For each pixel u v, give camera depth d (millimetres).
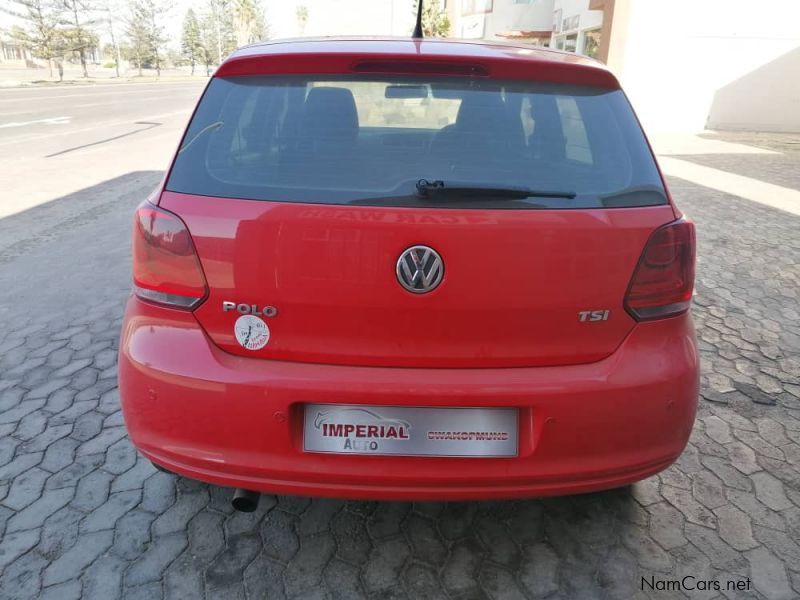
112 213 7371
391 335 1773
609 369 1840
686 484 2621
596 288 1800
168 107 23391
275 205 1753
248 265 1759
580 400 1797
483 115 1935
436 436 1798
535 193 1786
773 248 6203
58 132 15336
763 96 17344
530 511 2451
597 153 1934
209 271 1782
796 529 2363
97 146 12914
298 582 2094
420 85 1954
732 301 4781
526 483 1841
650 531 2350
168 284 1825
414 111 1920
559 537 2316
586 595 2061
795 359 3812
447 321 1762
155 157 11539
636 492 2568
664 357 1882
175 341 1836
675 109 17438
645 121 17469
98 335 4066
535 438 1810
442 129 1909
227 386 1777
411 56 1931
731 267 5605
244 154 1879
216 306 1804
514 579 2121
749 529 2361
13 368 3602
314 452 1806
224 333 1821
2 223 6879
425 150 1864
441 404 1764
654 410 1866
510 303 1759
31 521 2350
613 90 2096
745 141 15289
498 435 1813
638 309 1860
